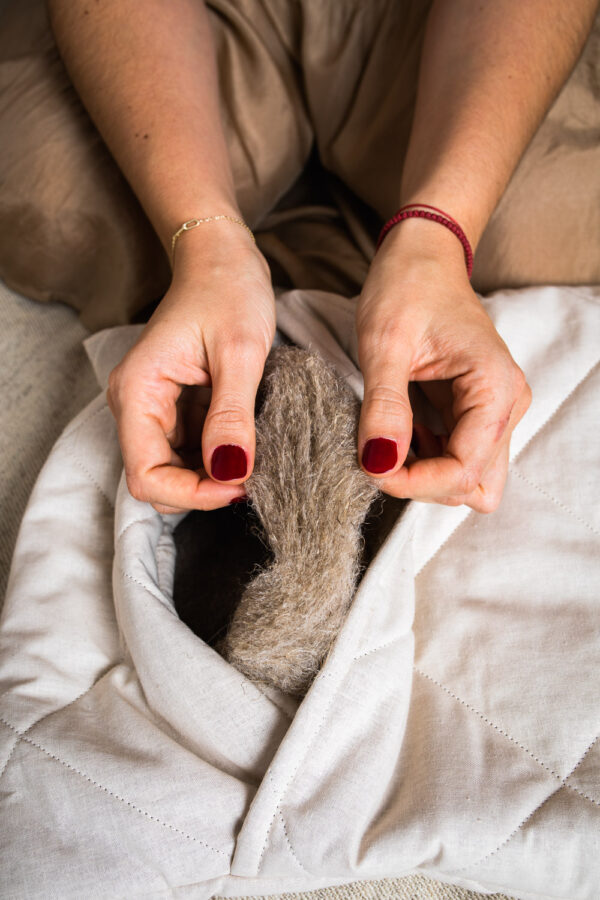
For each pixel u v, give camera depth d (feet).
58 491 2.03
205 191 2.11
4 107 2.75
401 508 1.74
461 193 2.03
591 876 1.46
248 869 1.44
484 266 2.58
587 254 2.51
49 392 2.93
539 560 1.82
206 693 1.49
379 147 2.70
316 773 1.45
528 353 2.15
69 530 1.97
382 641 1.59
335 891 1.70
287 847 1.41
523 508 1.90
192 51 2.39
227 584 1.83
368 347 1.69
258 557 1.81
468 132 2.11
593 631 1.69
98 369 2.38
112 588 1.85
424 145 2.22
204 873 1.46
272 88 2.72
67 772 1.52
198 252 1.93
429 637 1.78
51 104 2.70
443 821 1.46
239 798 1.47
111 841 1.45
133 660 1.60
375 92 2.69
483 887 1.58
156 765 1.50
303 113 2.83
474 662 1.71
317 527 1.45
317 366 1.66
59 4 2.46
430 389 1.97
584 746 1.57
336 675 1.44
